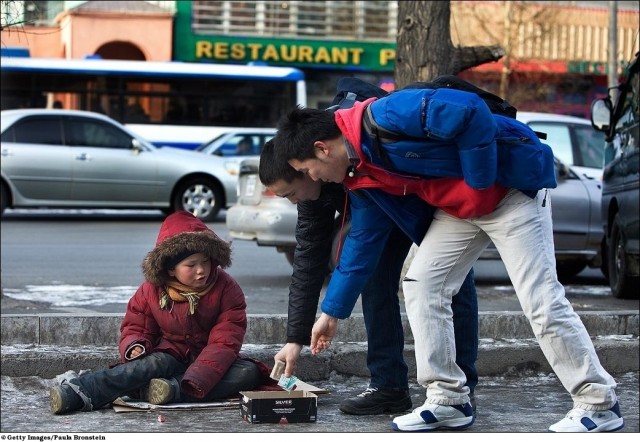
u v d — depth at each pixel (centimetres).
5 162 1814
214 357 562
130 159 1877
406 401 562
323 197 509
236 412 561
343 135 461
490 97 478
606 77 3756
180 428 525
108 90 2658
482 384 657
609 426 485
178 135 2684
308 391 566
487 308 838
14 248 1439
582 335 479
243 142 2347
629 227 932
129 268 1222
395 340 556
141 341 567
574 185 1127
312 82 3712
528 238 471
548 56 3678
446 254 489
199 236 561
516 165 460
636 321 721
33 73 2617
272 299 930
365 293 555
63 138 1853
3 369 614
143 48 3591
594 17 3747
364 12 3672
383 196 482
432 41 916
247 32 3641
